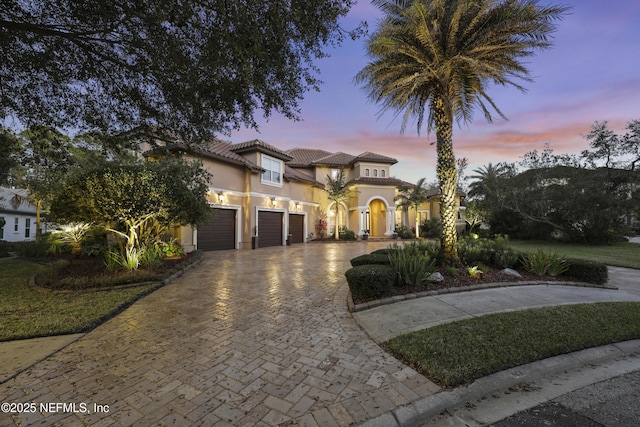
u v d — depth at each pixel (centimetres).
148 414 247
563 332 406
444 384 290
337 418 243
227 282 789
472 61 689
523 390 293
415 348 360
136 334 425
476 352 346
